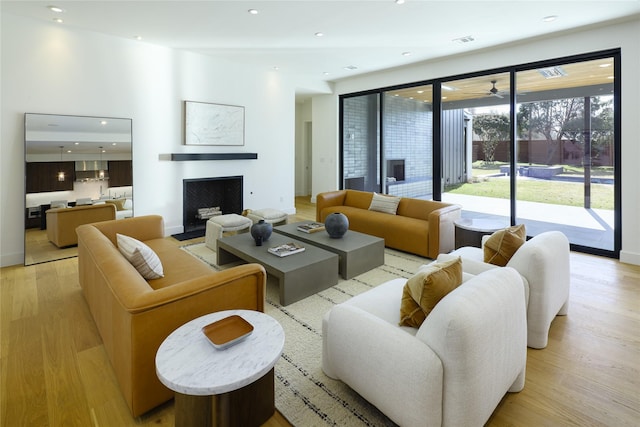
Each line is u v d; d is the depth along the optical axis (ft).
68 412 5.77
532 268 7.36
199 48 16.80
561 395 6.15
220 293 6.20
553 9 11.91
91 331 8.35
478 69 17.29
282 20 13.05
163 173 17.03
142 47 15.92
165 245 11.03
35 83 13.25
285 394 6.21
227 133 19.19
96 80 14.67
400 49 16.71
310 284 10.27
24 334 8.20
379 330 5.22
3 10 12.32
